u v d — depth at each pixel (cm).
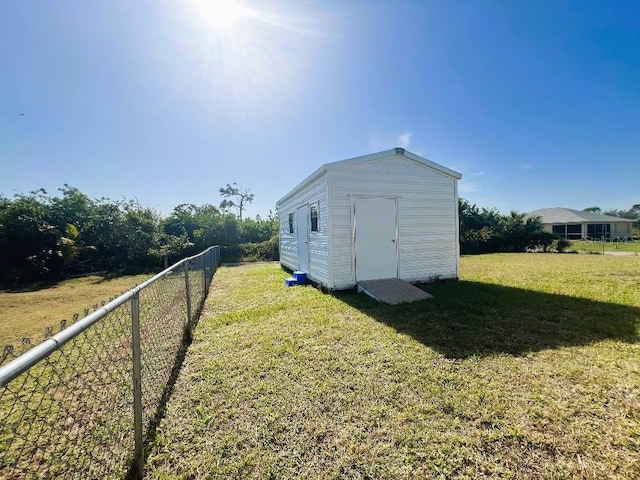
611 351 334
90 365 228
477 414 224
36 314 627
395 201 731
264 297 672
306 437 205
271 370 306
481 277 862
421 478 169
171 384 283
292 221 1112
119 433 197
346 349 353
